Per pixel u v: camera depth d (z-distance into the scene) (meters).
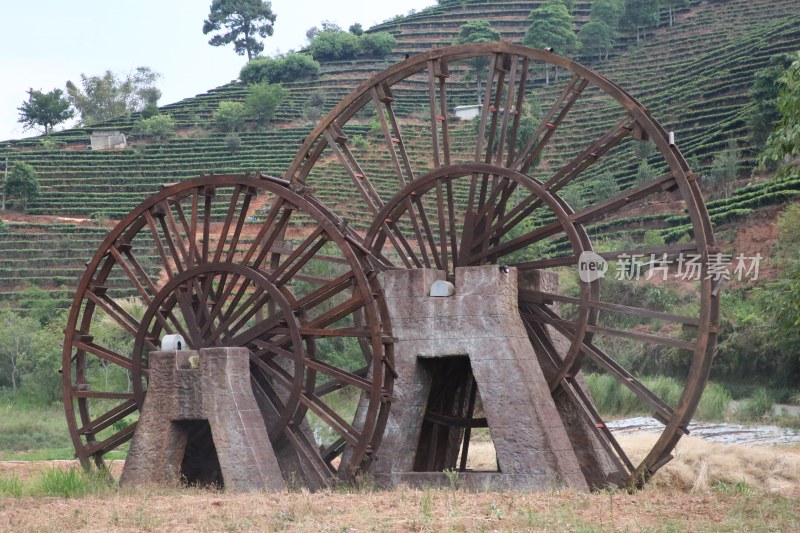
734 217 47.47
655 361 38.75
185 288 18.62
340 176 65.75
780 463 17.97
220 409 16.67
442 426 18.72
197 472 18.55
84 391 19.27
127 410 18.97
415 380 17.19
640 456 19.14
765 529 11.34
